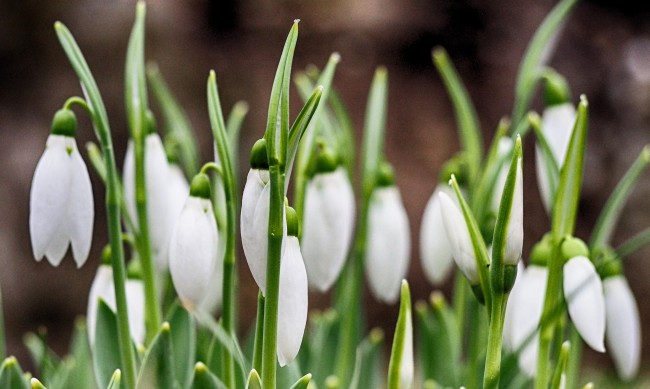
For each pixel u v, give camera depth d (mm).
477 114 1375
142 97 740
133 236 751
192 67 1275
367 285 1368
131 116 740
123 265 730
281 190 695
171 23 1267
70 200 727
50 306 1258
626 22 1451
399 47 1353
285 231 699
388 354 1345
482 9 1366
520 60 1372
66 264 1265
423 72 1367
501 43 1371
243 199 700
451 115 1368
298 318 703
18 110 1252
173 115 776
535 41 768
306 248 756
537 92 1389
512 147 754
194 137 1267
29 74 1253
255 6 1308
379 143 771
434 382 793
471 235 708
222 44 1303
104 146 725
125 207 750
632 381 1410
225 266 729
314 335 824
